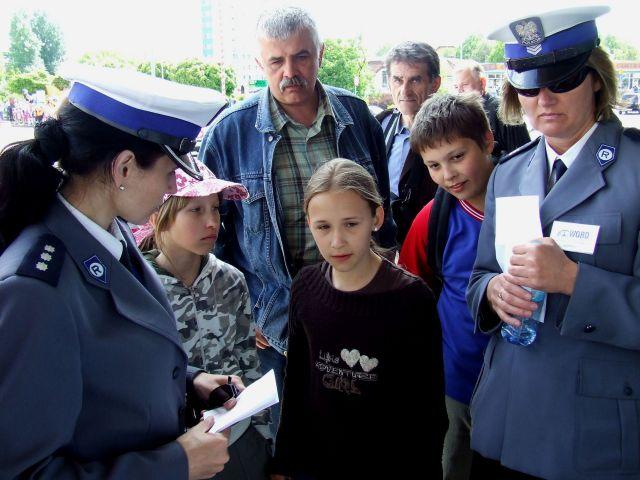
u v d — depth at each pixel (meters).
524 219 1.49
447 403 2.13
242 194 2.01
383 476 1.58
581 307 1.35
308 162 2.36
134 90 1.05
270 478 1.77
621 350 1.39
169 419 1.20
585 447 1.40
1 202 1.02
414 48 3.39
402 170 3.26
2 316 0.90
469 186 1.94
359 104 2.57
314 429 1.65
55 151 1.05
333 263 1.54
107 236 1.14
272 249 2.32
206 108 1.16
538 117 1.45
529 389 1.50
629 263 1.36
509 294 1.45
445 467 2.20
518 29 1.41
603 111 1.46
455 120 1.88
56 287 0.96
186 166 1.16
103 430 1.07
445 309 2.10
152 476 1.05
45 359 0.92
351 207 1.49
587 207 1.41
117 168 1.07
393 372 1.54
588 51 1.38
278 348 2.38
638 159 1.37
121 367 1.08
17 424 0.89
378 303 1.53
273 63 2.21
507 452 1.54
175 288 1.78
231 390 1.48
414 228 2.22
